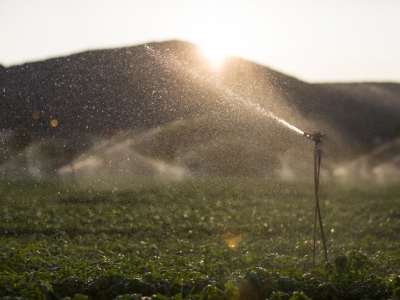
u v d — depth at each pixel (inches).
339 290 606.5
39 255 800.9
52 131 2160.4
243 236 1278.3
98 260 705.6
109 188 1982.0
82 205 1651.1
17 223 1299.2
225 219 1476.4
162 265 718.5
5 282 565.3
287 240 1189.7
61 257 833.5
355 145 5064.0
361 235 1336.1
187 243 1066.1
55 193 1863.9
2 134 2213.3
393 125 6186.0
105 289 576.7
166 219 1432.1
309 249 1049.5
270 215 1579.7
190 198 1845.5
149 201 1760.6
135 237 1212.5
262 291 584.7
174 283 578.6
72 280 570.9
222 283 571.5
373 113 6427.2
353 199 2122.3
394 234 1364.4
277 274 637.3
